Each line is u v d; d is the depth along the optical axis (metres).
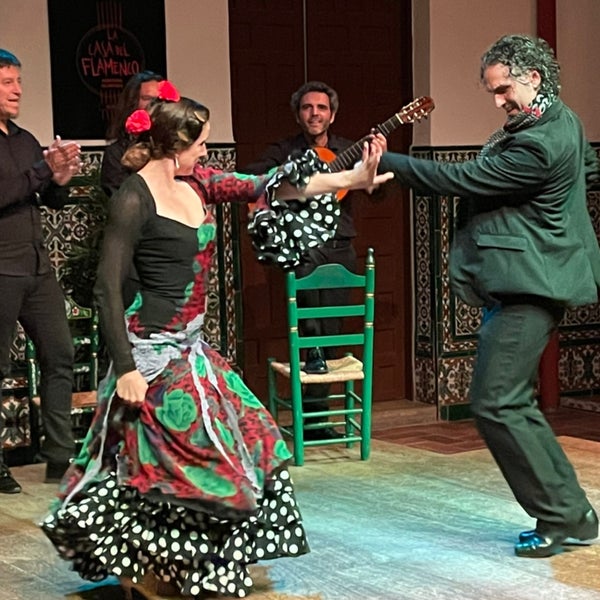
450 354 9.21
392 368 9.45
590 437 8.71
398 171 5.19
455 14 9.12
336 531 5.72
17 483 6.73
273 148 7.80
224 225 8.35
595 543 5.42
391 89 9.29
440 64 9.09
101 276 4.50
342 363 7.67
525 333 5.14
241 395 4.76
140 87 6.69
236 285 8.44
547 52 5.16
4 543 5.64
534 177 5.03
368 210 9.26
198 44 8.23
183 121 4.57
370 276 7.28
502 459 5.25
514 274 5.09
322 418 8.12
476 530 5.71
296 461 7.22
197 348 4.70
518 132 5.11
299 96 7.71
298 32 8.95
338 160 6.49
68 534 4.54
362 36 9.16
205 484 4.48
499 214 5.18
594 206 9.60
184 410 4.54
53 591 4.95
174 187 4.65
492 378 5.17
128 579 4.72
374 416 8.96
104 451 4.59
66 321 6.80
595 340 9.90
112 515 4.55
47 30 7.75
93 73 7.89
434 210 9.11
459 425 9.09
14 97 6.51
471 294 5.27
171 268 4.61
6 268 6.57
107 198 7.38
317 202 4.89
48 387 6.80
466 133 9.22
